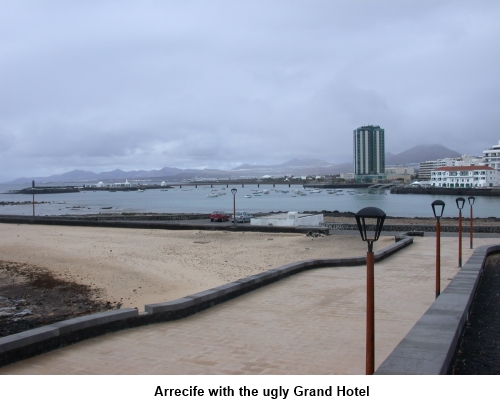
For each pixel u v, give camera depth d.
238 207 110.56
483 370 7.21
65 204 138.25
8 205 134.50
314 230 40.00
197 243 35.12
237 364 8.42
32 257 29.94
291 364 8.38
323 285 16.41
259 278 15.92
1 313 17.62
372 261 6.36
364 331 10.64
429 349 6.70
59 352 9.28
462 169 156.75
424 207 102.88
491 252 22.70
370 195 170.88
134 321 11.22
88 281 22.61
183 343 9.88
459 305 9.60
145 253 30.58
